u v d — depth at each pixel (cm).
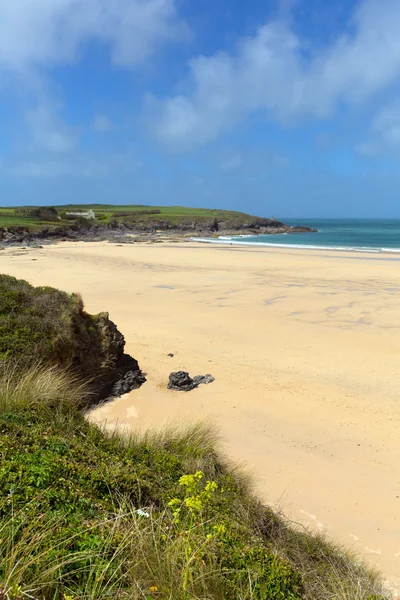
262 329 1342
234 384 916
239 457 621
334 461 627
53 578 227
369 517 504
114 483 347
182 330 1323
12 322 768
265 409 797
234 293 1917
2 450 341
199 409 791
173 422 677
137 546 265
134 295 1870
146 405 805
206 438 595
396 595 376
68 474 335
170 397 845
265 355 1108
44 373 664
